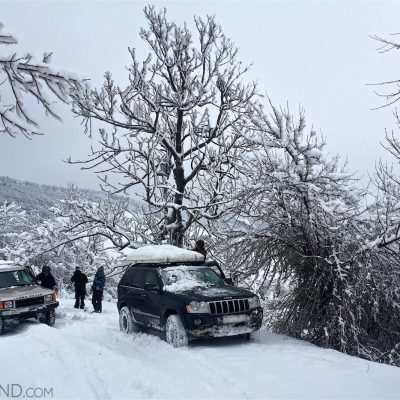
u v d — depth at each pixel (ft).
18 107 14.56
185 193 64.18
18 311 38.04
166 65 61.67
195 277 31.60
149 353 26.48
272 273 34.53
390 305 31.81
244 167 35.37
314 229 31.14
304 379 19.36
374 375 20.04
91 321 42.78
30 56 13.96
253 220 34.42
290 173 30.89
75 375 21.06
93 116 56.90
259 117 33.47
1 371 22.06
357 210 31.55
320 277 30.96
